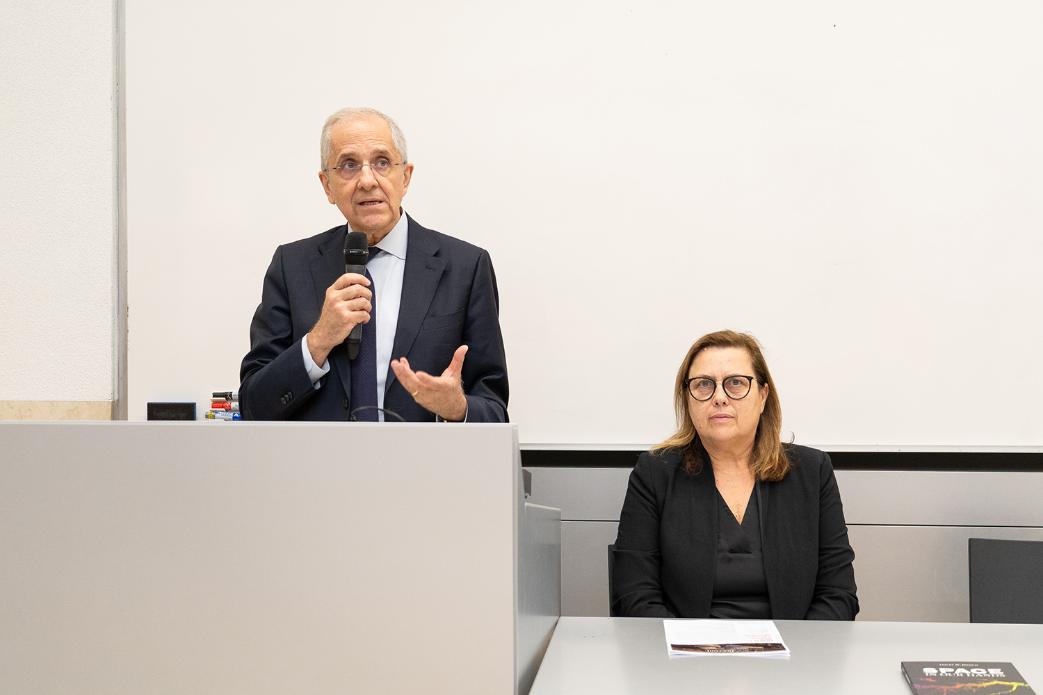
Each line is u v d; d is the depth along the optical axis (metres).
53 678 1.20
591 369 2.84
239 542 1.18
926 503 2.73
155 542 1.19
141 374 2.95
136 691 1.19
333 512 1.17
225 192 2.95
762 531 2.28
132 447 1.20
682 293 2.82
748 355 2.38
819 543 2.32
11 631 1.21
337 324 1.79
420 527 1.16
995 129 2.73
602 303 2.84
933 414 2.73
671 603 2.31
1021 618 2.50
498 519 1.16
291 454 1.18
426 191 2.90
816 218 2.79
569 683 1.25
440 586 1.16
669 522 2.32
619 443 2.83
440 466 1.16
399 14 2.91
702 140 2.82
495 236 2.88
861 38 2.78
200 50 2.96
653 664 1.34
